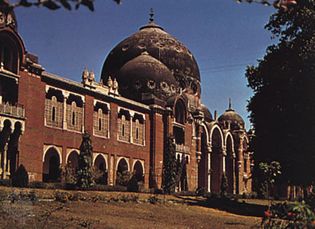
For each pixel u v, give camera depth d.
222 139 84.56
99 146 55.38
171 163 61.47
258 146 42.16
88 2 3.70
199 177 78.69
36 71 46.91
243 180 90.44
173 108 67.88
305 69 38.81
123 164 59.88
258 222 31.45
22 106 44.75
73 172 47.59
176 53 77.12
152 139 64.56
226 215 38.16
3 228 19.78
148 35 77.88
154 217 31.28
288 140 39.41
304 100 38.91
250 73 44.16
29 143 45.47
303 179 39.00
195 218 32.88
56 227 21.70
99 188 46.66
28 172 45.12
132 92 68.06
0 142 42.59
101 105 56.91
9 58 44.47
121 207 35.41
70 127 51.62
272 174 23.06
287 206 12.70
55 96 50.16
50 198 33.72
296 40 40.69
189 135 72.06
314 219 10.87
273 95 41.44
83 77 54.31
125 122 60.69
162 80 69.56
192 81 78.00
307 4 40.19
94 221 25.45
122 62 75.81
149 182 63.03
